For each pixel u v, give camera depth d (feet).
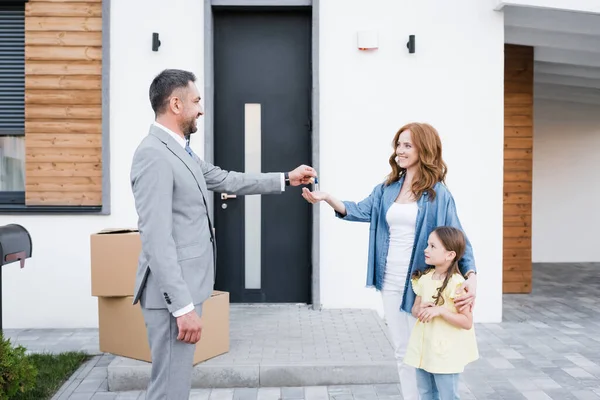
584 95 27.43
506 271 21.65
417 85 16.72
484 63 16.72
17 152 16.89
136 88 16.47
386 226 9.64
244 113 17.30
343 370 11.90
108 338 12.73
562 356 13.92
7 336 15.49
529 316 17.92
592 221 28.94
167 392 7.77
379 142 16.71
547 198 28.99
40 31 16.46
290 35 17.24
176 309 7.38
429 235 8.98
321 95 16.65
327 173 16.70
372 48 16.56
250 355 12.46
